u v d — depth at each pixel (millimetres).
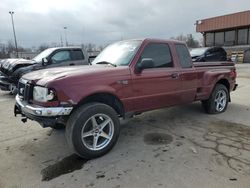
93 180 2988
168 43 4652
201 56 13398
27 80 3662
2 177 3096
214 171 3117
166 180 2943
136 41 4445
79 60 8906
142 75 4086
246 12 24188
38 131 4719
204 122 5156
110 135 3719
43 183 2949
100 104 3566
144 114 5812
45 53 8859
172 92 4621
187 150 3758
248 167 3199
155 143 4062
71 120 3385
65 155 3680
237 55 24344
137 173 3117
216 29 26953
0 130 4805
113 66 4039
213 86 5516
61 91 3244
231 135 4367
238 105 6680
